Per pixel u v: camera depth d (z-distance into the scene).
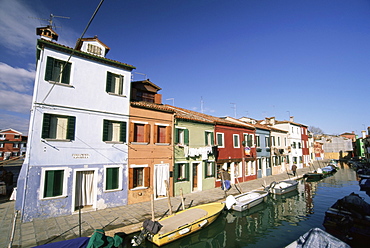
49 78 11.25
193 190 17.77
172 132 16.44
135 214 11.34
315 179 28.30
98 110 12.77
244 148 23.80
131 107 14.30
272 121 38.50
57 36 14.85
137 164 14.04
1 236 8.38
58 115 11.41
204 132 19.30
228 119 29.64
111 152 13.00
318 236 7.32
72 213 11.16
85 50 14.03
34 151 10.45
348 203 11.74
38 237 8.35
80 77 12.33
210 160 19.36
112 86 13.85
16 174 25.27
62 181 11.16
